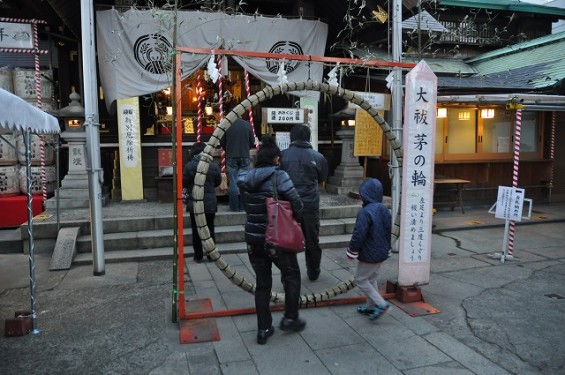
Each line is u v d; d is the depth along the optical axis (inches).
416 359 141.3
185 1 338.6
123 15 307.9
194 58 314.2
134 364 138.7
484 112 390.6
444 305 185.5
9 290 204.5
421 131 179.8
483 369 135.0
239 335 158.4
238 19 327.0
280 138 339.9
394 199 253.3
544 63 402.3
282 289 205.6
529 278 220.7
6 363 138.7
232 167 292.4
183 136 367.9
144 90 318.0
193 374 133.1
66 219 273.7
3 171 328.2
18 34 302.7
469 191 406.0
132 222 273.0
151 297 194.9
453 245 286.4
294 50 344.8
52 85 363.3
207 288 206.5
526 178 426.3
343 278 221.5
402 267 186.4
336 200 340.2
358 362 139.6
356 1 290.8
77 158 321.1
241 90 414.3
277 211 142.5
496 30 476.7
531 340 154.0
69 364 138.4
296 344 151.4
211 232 243.8
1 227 317.1
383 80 375.2
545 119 424.5
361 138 293.3
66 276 222.8
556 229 332.5
